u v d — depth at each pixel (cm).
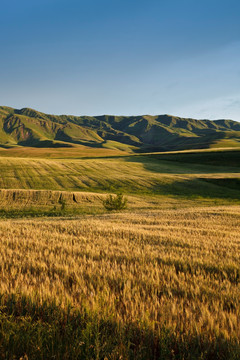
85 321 307
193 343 279
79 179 6019
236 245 927
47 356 252
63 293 397
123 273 529
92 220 1897
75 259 665
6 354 248
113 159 10488
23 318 298
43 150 17488
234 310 370
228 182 6059
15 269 536
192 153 11306
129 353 258
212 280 518
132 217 2173
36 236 1058
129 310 348
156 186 5703
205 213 2333
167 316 329
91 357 247
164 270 584
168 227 1475
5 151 16150
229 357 259
